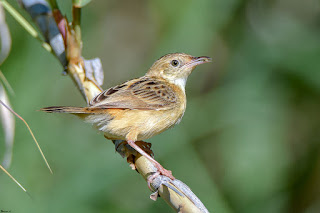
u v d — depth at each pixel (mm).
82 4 7883
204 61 10289
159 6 13836
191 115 12805
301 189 12914
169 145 12000
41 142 11734
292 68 13109
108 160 11539
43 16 8305
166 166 11812
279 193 12680
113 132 8578
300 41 13727
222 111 12938
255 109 12938
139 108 8648
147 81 9562
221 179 12789
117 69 15445
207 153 12789
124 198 11383
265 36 13938
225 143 12812
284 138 12961
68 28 8156
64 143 11875
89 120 8398
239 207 12547
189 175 11836
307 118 13172
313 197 12898
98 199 11188
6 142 7684
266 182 12680
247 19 14086
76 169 11508
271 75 13273
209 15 13523
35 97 11977
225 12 13664
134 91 8859
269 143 12750
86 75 8414
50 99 12430
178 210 6395
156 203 11539
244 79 13312
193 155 12047
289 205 12766
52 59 12266
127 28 15758
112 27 15406
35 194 11195
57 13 8109
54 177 11469
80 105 13000
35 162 11531
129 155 8117
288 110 13047
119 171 11414
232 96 13086
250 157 12766
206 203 11672
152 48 14844
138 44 15594
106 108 8430
